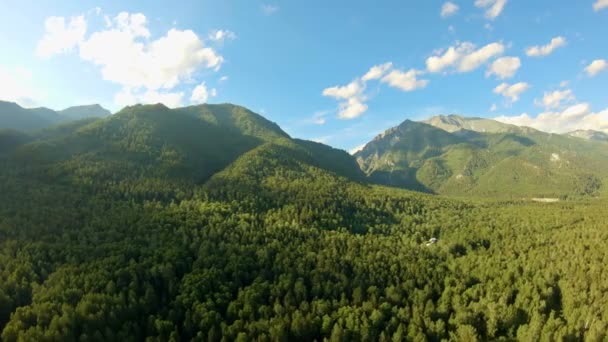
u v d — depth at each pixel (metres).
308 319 118.56
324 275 145.38
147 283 123.94
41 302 108.75
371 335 115.50
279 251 160.62
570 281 144.38
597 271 145.38
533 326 115.69
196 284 125.12
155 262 135.00
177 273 136.50
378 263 159.50
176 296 122.00
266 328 112.06
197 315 114.06
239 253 153.88
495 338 121.81
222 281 133.00
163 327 107.50
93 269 127.62
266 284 132.75
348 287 141.50
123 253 140.75
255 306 122.62
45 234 150.00
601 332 110.94
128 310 111.38
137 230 161.62
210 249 152.62
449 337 120.62
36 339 92.56
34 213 162.50
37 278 121.81
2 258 127.06
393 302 137.25
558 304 138.75
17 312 101.44
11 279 116.12
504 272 155.75
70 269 125.50
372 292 139.00
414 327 117.94
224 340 104.31
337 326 112.12
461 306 131.88
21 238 142.25
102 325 103.88
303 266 148.75
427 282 151.38
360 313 123.69
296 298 132.00
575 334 114.56
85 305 105.12
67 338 96.56
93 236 152.00
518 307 131.88
